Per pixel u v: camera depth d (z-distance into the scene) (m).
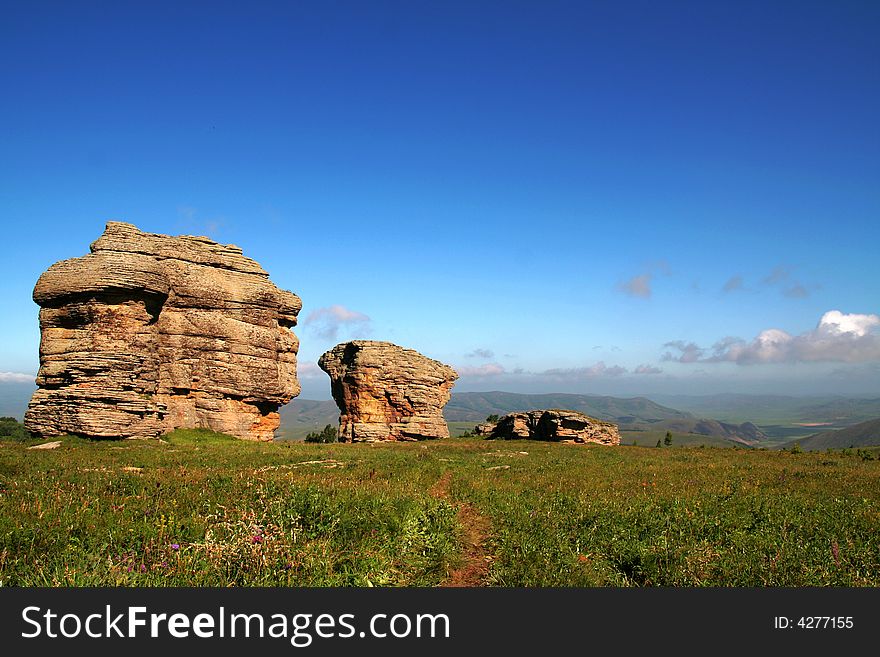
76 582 8.80
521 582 10.53
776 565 11.39
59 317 43.94
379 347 68.19
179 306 49.56
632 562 11.89
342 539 12.06
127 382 42.66
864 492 23.78
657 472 31.50
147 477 20.55
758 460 44.78
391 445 53.88
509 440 69.19
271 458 31.88
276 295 55.47
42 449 33.94
